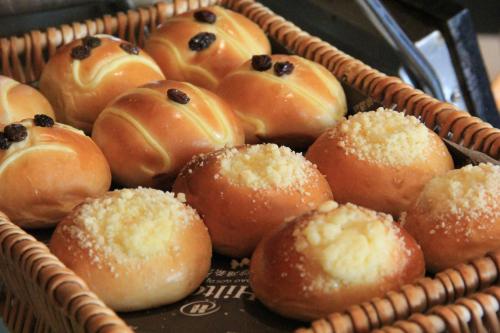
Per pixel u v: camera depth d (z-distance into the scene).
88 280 0.54
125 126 0.63
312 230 0.52
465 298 0.49
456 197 0.56
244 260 0.59
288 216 0.58
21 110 0.65
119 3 0.80
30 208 0.60
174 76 0.72
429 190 0.57
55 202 0.60
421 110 0.66
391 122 0.62
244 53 0.72
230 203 0.58
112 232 0.54
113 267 0.54
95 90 0.68
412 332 0.48
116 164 0.64
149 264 0.54
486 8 1.09
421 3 0.79
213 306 0.56
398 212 0.61
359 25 0.77
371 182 0.60
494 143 0.61
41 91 0.70
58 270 0.51
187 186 0.60
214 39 0.72
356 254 0.51
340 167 0.61
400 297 0.49
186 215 0.57
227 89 0.68
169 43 0.72
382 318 0.49
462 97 0.78
